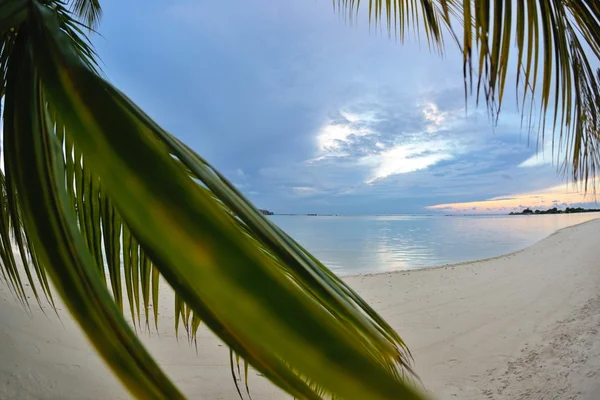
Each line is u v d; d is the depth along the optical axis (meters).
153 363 0.45
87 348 4.67
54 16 0.51
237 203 0.44
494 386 4.36
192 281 0.33
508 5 0.93
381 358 0.43
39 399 3.54
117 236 0.77
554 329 5.95
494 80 0.90
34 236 0.48
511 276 10.78
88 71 0.45
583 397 3.84
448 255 20.25
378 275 11.46
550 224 52.75
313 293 0.41
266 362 0.32
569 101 1.10
